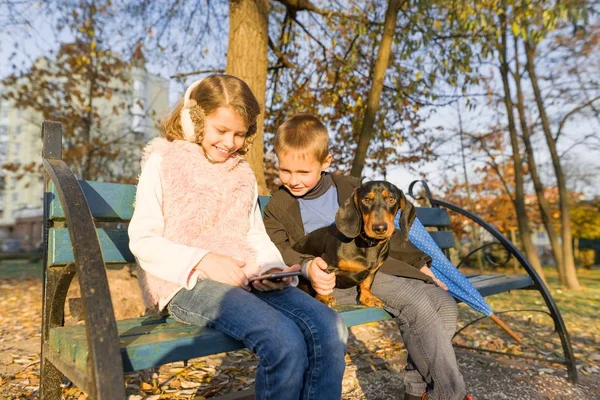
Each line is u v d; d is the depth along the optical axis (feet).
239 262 6.25
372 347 12.76
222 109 6.57
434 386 7.27
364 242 7.33
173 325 6.12
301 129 7.91
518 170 34.42
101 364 4.02
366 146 17.98
